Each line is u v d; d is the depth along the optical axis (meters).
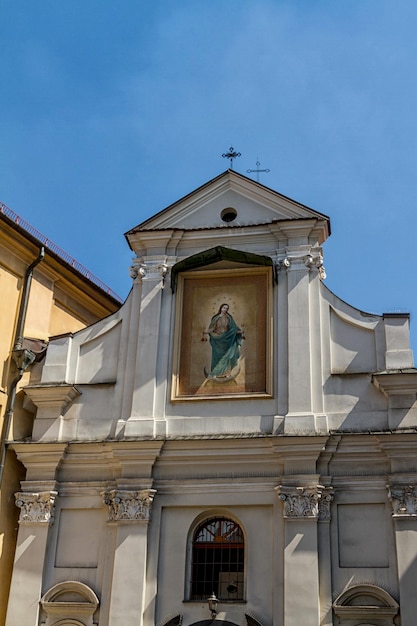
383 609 17.95
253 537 19.41
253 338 21.59
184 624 18.88
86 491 20.64
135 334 22.16
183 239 22.91
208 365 21.55
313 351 20.91
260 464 19.98
